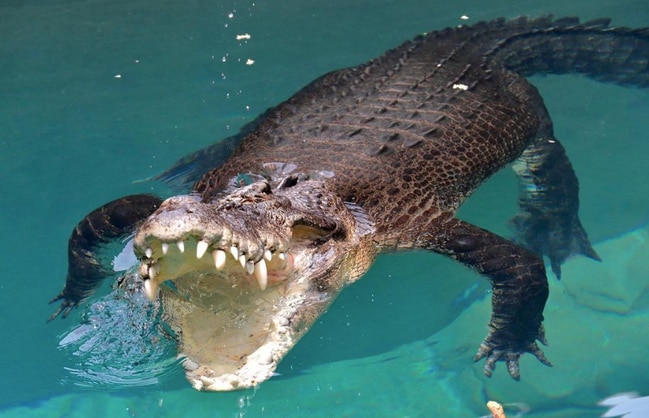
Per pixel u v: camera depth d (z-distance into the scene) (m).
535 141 2.47
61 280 2.06
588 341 1.85
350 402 1.69
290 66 2.97
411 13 3.43
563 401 1.67
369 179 2.12
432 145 2.27
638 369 1.74
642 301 1.96
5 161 2.48
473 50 2.82
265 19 3.41
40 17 3.45
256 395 1.71
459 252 2.03
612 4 3.44
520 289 1.92
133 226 2.09
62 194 2.33
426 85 2.54
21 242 2.18
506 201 2.34
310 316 1.75
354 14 3.45
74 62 3.05
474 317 1.93
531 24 3.05
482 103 2.47
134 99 2.80
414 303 1.99
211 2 3.60
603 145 2.52
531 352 1.83
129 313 1.84
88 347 1.80
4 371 1.77
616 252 2.12
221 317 1.63
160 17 3.45
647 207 2.25
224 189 2.12
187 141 2.53
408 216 2.08
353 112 2.42
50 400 1.69
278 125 2.42
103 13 3.50
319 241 1.83
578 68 2.91
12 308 1.97
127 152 2.50
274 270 1.71
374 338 1.87
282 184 1.94
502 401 1.68
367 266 1.99
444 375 1.76
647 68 2.88
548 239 2.19
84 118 2.69
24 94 2.85
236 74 2.95
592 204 2.29
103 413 1.66
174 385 1.72
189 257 1.48
